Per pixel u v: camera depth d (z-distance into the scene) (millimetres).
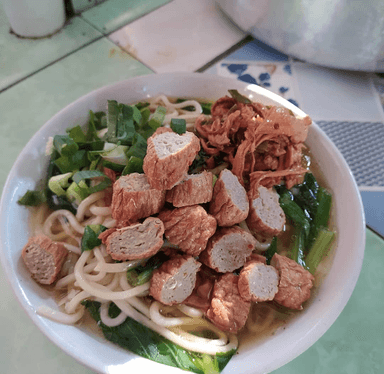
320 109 291
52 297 177
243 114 204
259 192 200
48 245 177
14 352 191
